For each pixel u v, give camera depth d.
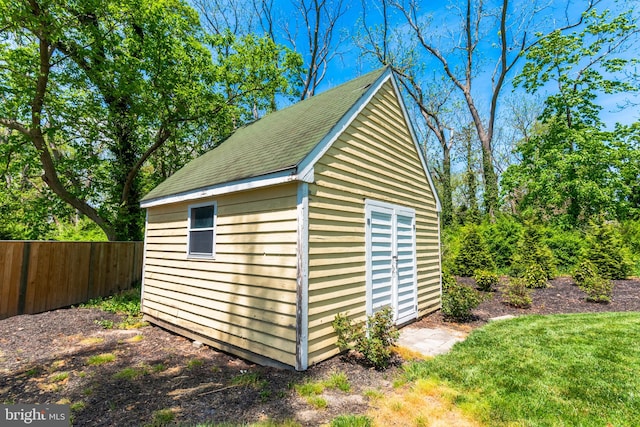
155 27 10.81
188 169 7.94
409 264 6.76
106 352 5.12
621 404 3.19
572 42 14.95
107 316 7.48
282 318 4.23
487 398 3.35
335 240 4.68
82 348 5.32
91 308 8.09
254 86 14.56
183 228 6.36
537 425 2.87
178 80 11.80
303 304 4.03
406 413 3.10
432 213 8.13
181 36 11.94
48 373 4.22
